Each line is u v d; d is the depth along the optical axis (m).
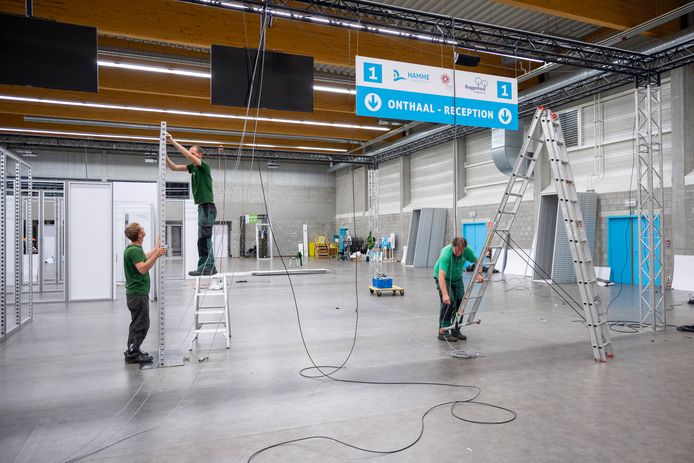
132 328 5.27
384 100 6.59
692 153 10.99
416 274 16.59
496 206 17.17
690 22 10.95
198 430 3.35
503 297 10.30
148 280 5.36
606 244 13.05
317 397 4.04
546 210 14.04
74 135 19.94
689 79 10.99
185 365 5.12
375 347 5.89
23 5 8.59
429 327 7.19
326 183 30.97
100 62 11.12
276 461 2.85
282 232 29.55
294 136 21.44
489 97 7.26
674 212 11.15
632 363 5.05
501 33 8.52
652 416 3.51
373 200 24.17
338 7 7.43
